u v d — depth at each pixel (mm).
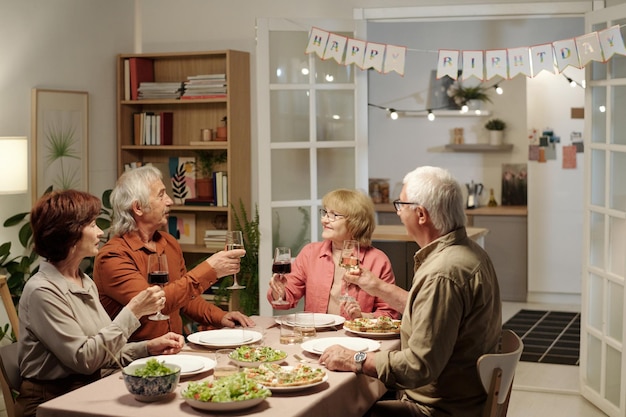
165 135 5781
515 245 8000
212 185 5691
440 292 2566
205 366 2615
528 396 4992
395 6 5434
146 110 5945
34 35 5055
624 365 4336
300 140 5367
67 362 2670
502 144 8383
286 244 5402
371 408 2828
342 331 3242
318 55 4910
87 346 2662
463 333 2635
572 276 7891
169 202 3393
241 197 5652
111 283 3188
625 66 4461
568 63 4531
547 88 7781
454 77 4723
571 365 5711
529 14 5258
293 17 5590
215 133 5754
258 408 2240
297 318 3150
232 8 5723
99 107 5680
